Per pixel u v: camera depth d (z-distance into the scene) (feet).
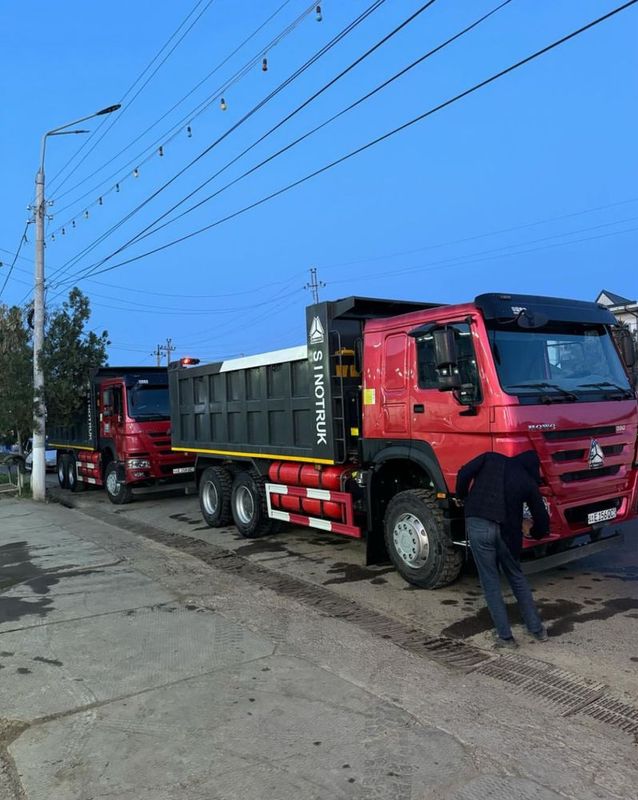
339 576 23.24
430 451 20.29
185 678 14.34
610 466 19.58
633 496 20.31
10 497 55.42
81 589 22.17
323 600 20.24
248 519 30.76
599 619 17.63
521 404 17.78
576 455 18.66
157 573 24.11
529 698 12.98
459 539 20.12
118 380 45.39
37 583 23.18
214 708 12.82
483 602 19.56
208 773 10.52
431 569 20.38
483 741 11.27
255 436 29.71
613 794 9.66
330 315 24.40
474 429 18.52
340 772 10.40
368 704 12.80
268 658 15.38
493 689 13.44
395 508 21.68
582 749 10.95
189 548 29.01
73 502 50.29
